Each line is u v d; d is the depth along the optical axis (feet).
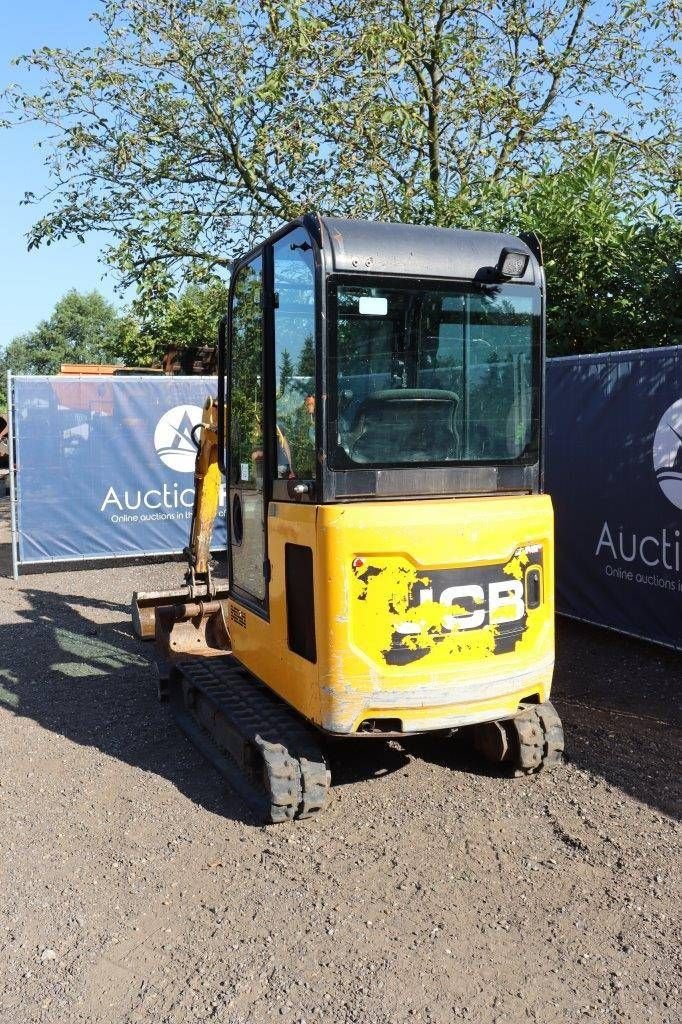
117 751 17.38
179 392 37.58
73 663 23.76
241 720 15.06
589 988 10.10
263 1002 9.91
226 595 21.30
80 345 274.98
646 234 29.81
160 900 12.03
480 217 34.27
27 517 36.11
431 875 12.64
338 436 12.94
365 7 38.09
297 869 12.84
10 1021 9.64
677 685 20.68
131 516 37.45
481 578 13.43
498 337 14.25
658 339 29.55
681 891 12.12
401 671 13.00
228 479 17.15
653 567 22.68
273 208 41.01
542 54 42.16
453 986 10.16
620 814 14.39
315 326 12.89
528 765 15.52
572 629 25.84
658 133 41.60
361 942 11.03
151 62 40.22
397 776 16.03
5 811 14.78
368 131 36.47
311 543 13.00
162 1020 9.63
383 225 13.67
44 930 11.33
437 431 13.78
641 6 41.83
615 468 23.68
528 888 12.26
